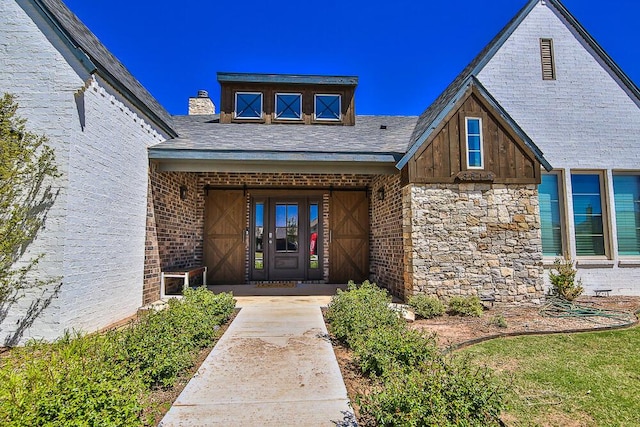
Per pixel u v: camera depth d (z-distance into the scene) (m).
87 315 4.76
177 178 8.12
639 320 5.72
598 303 7.00
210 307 5.14
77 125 4.60
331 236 9.77
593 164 7.98
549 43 8.20
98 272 5.04
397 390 2.47
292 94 10.19
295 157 6.82
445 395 2.45
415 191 6.65
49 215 4.38
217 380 3.36
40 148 4.45
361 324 4.26
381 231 8.81
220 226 9.64
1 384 2.36
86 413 2.13
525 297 6.66
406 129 9.22
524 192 6.85
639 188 8.15
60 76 4.55
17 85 4.52
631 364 3.96
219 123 9.77
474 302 6.09
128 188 5.90
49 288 4.30
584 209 8.02
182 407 2.86
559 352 4.31
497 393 2.56
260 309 6.41
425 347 3.42
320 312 6.17
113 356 3.07
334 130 9.26
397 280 7.48
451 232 6.64
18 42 4.57
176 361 3.33
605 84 8.16
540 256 6.74
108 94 5.32
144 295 6.45
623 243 8.00
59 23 4.52
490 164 6.83
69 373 2.51
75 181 4.55
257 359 3.90
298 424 2.62
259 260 9.95
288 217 10.08
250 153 6.75
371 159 6.94
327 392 3.12
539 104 8.02
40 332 4.23
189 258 8.95
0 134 4.25
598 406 3.06
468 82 6.98
